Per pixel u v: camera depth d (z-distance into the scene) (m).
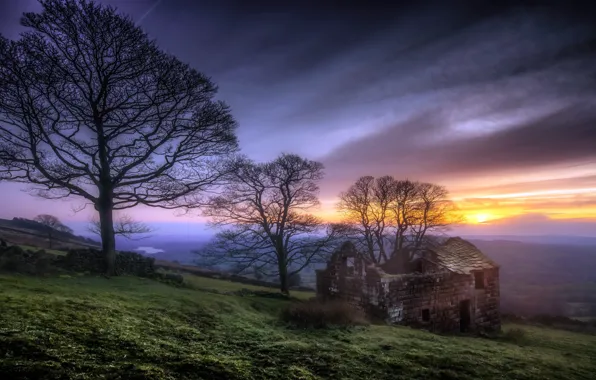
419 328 20.88
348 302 22.52
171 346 8.26
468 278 24.27
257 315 16.00
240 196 27.09
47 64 16.22
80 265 18.33
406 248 31.41
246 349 9.48
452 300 23.05
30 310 8.57
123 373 6.13
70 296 11.28
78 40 16.36
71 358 6.32
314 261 28.00
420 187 33.75
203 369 7.13
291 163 27.23
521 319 35.66
